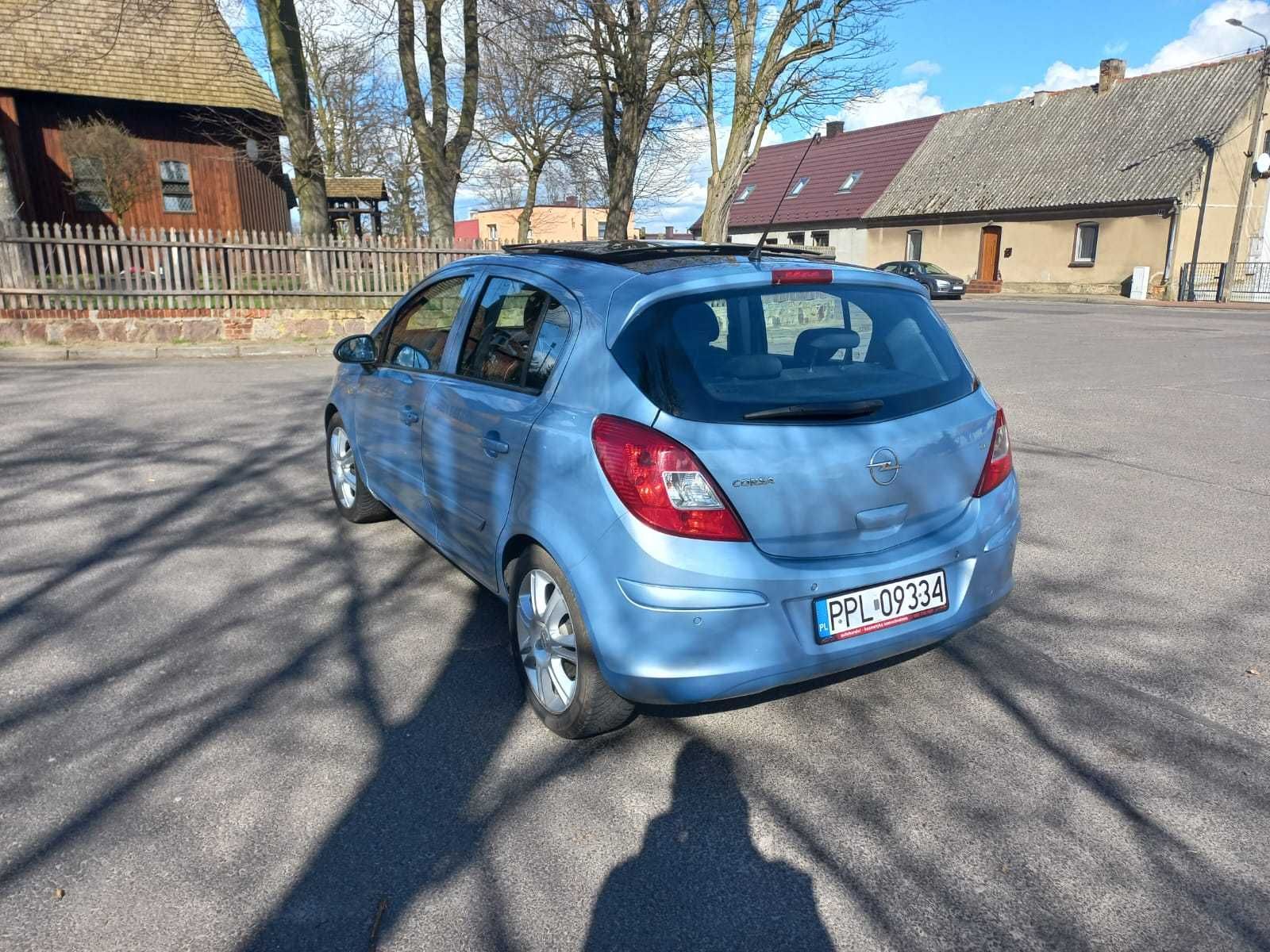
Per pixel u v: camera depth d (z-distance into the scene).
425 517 4.21
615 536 2.77
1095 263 33.59
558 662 3.18
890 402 3.07
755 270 3.15
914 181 40.94
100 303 13.32
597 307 3.10
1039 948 2.29
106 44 19.69
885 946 2.29
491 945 2.28
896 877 2.54
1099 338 17.27
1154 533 5.48
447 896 2.45
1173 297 31.27
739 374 2.90
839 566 2.90
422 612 4.27
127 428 7.96
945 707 3.46
